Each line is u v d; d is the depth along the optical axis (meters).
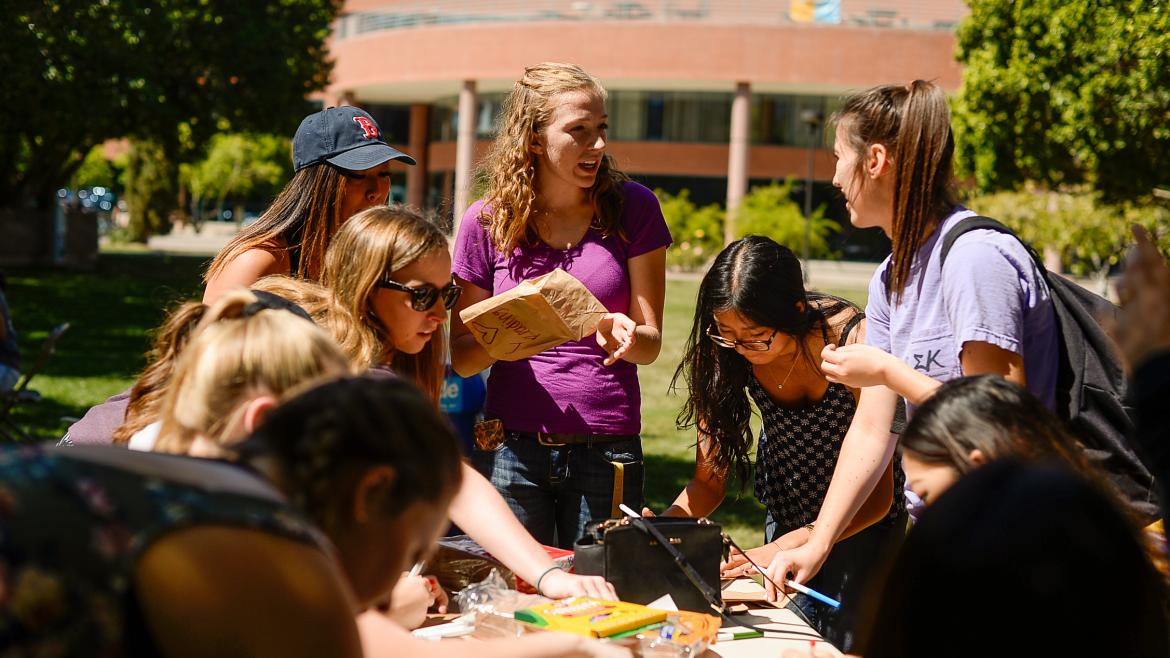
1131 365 2.02
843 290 26.72
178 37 21.41
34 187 26.92
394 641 1.85
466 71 39.84
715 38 37.44
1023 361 2.63
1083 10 13.45
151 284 23.78
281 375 1.79
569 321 3.28
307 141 3.50
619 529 2.60
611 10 39.19
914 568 1.33
